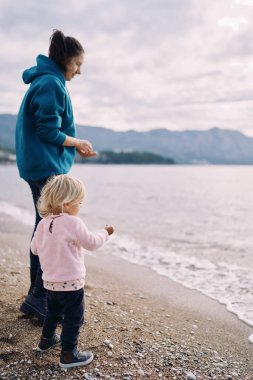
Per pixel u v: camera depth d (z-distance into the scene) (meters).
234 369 3.40
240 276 6.96
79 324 3.04
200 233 12.61
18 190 30.14
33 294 3.66
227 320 4.76
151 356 3.39
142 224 14.41
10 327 3.51
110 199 25.80
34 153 3.43
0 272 5.27
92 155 3.73
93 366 3.10
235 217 17.77
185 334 4.10
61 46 3.53
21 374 2.92
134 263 7.75
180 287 6.17
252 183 58.72
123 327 3.92
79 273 2.98
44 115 3.31
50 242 2.99
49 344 3.18
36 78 3.51
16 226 11.46
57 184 3.01
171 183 54.75
